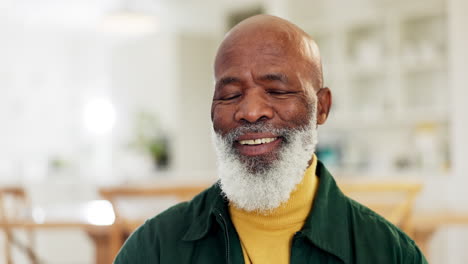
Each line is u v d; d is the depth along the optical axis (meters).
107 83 7.34
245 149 0.89
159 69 6.64
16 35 6.40
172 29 6.38
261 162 0.88
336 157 4.73
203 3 5.47
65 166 5.78
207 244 0.94
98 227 2.43
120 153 7.09
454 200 3.83
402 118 4.45
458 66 3.86
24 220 2.63
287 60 0.88
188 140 6.52
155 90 6.72
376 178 4.12
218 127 0.91
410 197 1.99
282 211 0.90
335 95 4.78
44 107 6.67
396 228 0.95
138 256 0.97
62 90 6.86
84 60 7.09
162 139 6.49
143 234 0.99
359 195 2.76
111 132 7.29
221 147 0.91
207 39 6.72
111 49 7.30
